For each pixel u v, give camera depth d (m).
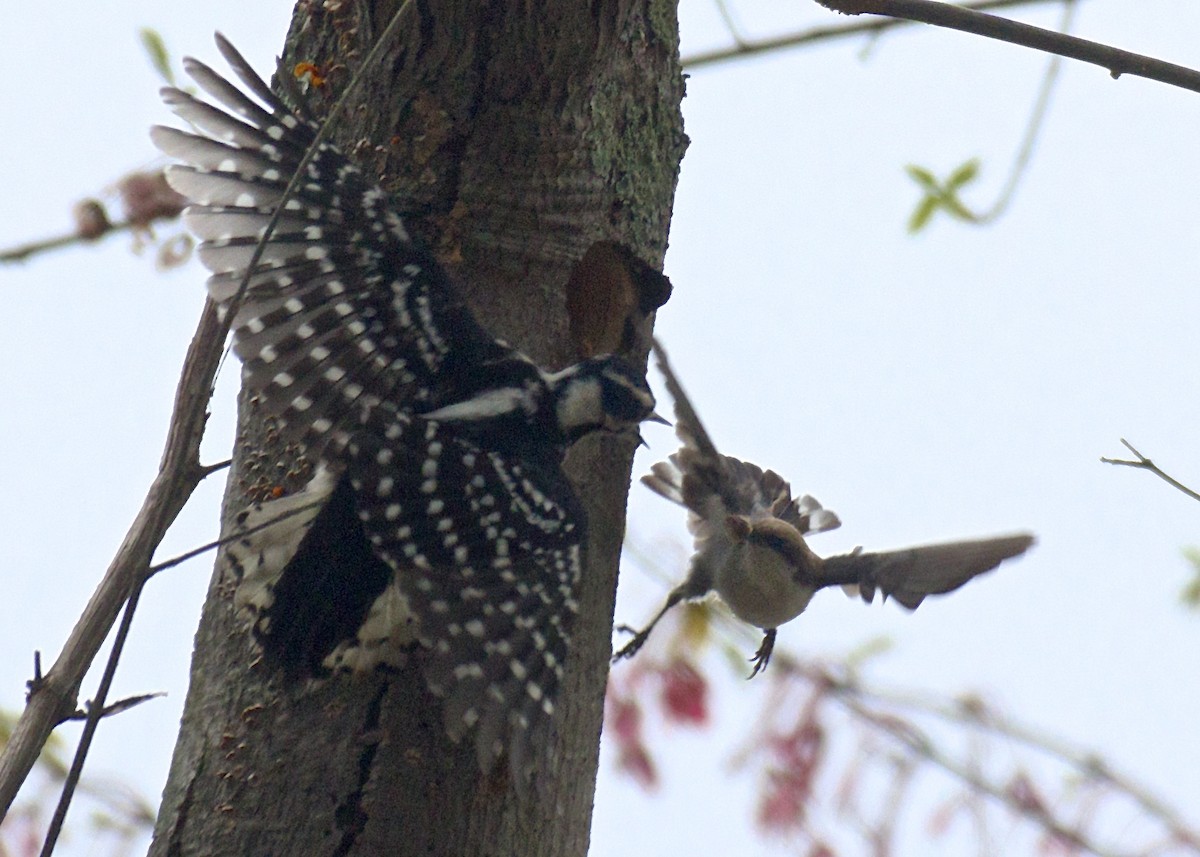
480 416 10.03
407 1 8.21
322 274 9.64
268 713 9.85
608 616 10.85
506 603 9.72
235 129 9.45
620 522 11.09
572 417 10.39
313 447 9.79
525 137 10.95
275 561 9.87
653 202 11.59
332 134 10.97
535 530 9.95
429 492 9.63
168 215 11.55
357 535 9.81
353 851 9.62
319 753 9.77
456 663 9.42
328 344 9.68
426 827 9.70
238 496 10.48
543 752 9.76
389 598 9.88
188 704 10.17
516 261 10.89
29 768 7.74
